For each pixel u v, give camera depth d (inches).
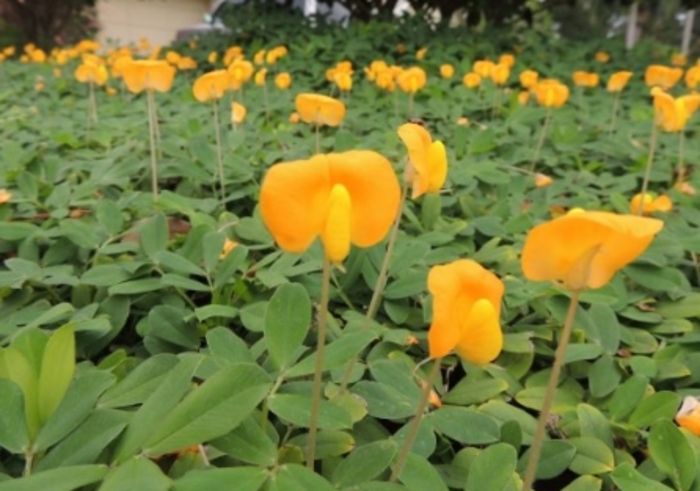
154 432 3.6
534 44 29.4
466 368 5.8
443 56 25.7
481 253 7.8
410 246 7.0
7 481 3.4
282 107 17.6
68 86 21.8
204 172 10.1
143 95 20.6
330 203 3.0
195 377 4.9
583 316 6.3
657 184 12.5
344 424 4.0
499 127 15.5
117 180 9.8
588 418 5.0
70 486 3.3
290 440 4.5
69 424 3.9
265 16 31.5
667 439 4.3
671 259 8.2
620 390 5.3
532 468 3.6
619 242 2.9
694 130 16.3
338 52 26.2
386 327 6.3
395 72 15.7
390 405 4.9
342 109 7.1
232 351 4.9
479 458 4.0
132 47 38.4
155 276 6.7
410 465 4.1
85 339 5.7
